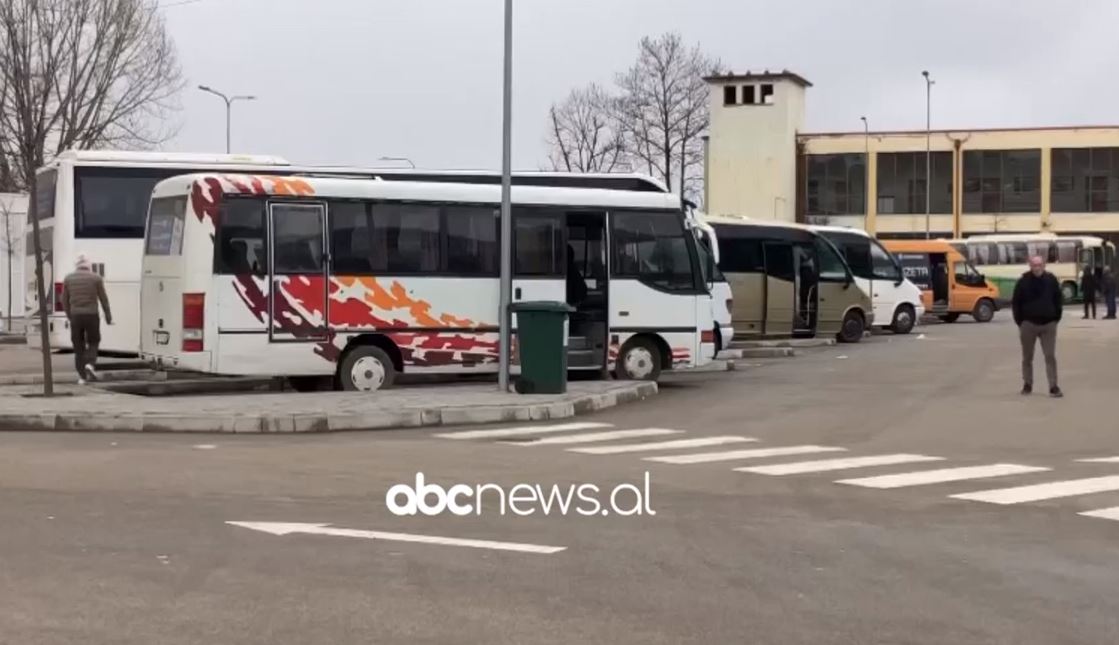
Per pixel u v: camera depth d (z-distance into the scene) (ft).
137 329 66.23
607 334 62.64
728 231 96.78
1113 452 41.27
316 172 68.64
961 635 19.56
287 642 18.81
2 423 47.03
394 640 18.95
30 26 133.80
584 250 62.59
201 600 21.26
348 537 26.66
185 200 54.80
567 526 28.25
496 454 40.52
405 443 43.39
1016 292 59.11
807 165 245.04
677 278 64.34
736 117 240.12
